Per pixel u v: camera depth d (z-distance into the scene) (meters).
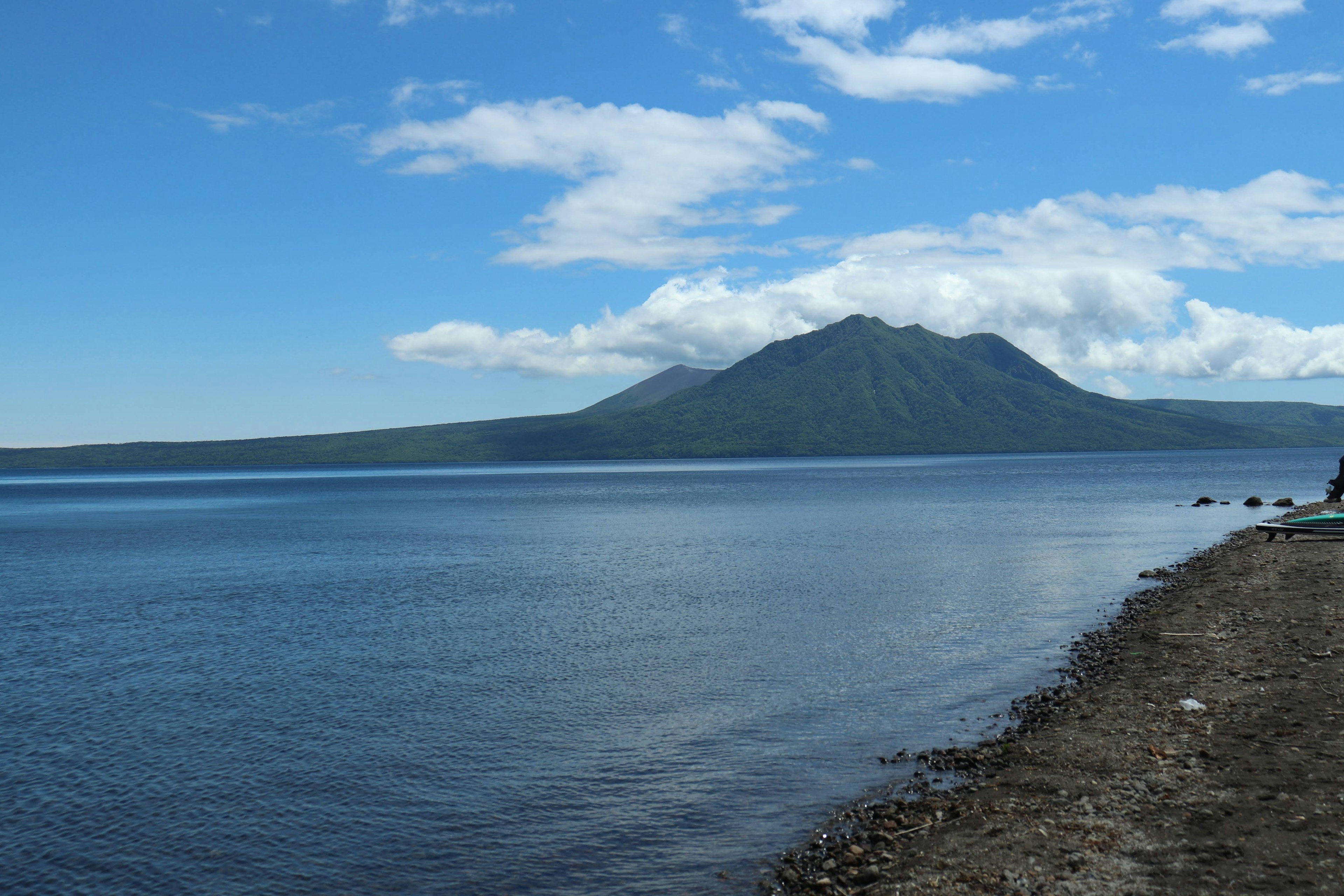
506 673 23.73
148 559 56.06
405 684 22.80
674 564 48.69
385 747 17.78
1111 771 13.96
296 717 20.06
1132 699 18.23
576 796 14.94
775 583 39.97
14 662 26.22
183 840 13.69
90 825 14.34
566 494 148.12
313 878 12.37
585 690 21.78
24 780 16.34
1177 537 57.31
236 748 17.95
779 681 22.16
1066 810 12.53
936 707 19.28
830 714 19.09
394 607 35.22
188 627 31.61
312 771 16.52
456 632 29.62
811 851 12.41
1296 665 19.52
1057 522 71.12
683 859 12.45
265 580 44.41
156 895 12.04
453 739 18.20
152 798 15.41
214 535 75.00
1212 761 13.84
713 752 16.91
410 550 59.41
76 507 129.62
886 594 35.66
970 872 10.80
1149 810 12.16
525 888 11.88
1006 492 123.06
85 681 23.75
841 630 28.59
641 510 100.75
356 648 27.45
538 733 18.47
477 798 15.01
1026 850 11.27
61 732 19.25
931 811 13.23
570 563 49.88
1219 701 17.25
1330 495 70.00
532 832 13.60
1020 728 17.22
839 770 15.62
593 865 12.43
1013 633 27.23
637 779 15.65
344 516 98.88
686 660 24.75
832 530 68.69
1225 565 39.22
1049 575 40.34
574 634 29.05
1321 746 13.98
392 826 14.00
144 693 22.36
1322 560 37.31
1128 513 79.75
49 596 40.00
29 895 12.09
